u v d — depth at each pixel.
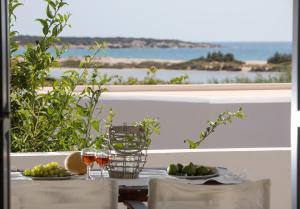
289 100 10.71
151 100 10.82
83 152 3.53
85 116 5.44
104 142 5.29
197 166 3.67
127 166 3.52
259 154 5.07
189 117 10.91
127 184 3.33
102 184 2.85
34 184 2.80
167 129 11.02
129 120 10.77
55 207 2.82
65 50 5.46
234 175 3.62
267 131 10.75
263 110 10.73
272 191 5.10
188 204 2.80
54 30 5.33
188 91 12.34
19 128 5.39
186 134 10.95
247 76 33.97
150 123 5.66
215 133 10.84
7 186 1.51
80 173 3.60
